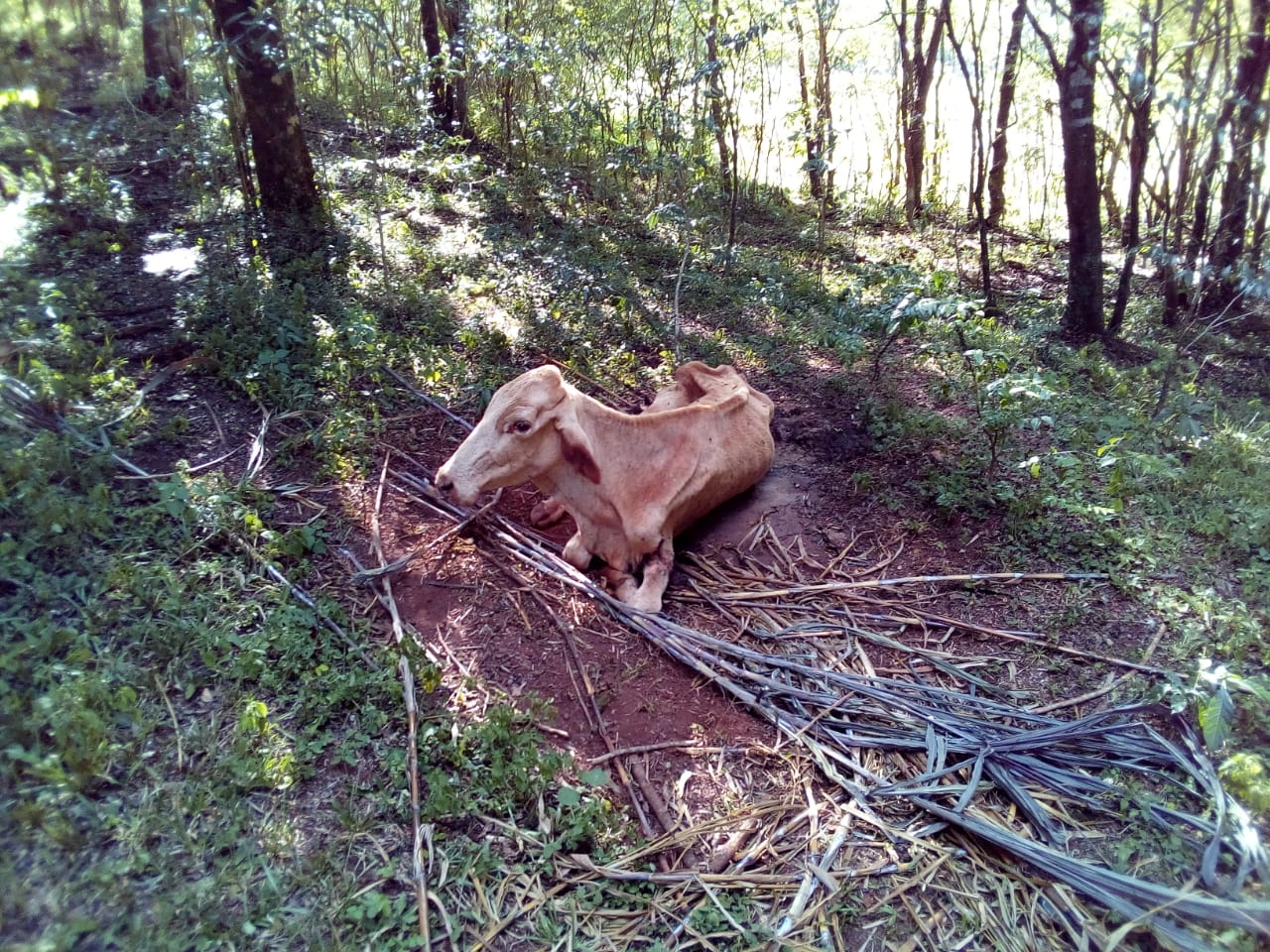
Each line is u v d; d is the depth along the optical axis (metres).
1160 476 5.07
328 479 4.52
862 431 5.64
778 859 3.04
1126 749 3.42
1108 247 10.48
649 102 8.65
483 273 7.10
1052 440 5.54
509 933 2.73
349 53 7.43
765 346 6.67
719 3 9.54
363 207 7.98
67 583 3.56
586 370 5.91
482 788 3.09
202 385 5.08
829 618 4.16
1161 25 7.50
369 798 3.04
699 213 9.30
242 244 6.75
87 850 2.73
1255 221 8.25
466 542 4.29
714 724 3.54
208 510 4.02
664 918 2.82
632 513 4.09
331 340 5.50
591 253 7.84
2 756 2.86
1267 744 3.52
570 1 9.97
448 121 10.78
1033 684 3.83
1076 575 4.38
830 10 9.55
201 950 2.54
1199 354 7.38
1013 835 3.05
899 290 5.62
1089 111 7.01
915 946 2.82
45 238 6.75
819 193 11.36
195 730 3.14
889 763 3.43
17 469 3.91
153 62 10.05
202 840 2.81
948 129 14.51
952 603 4.29
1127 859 3.08
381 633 3.72
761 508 4.94
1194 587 4.29
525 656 3.72
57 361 4.89
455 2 9.89
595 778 3.17
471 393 5.34
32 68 7.16
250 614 3.63
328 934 2.64
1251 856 2.91
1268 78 7.58
